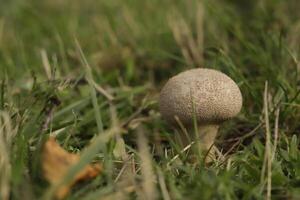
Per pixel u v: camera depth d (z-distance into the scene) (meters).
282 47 0.51
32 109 0.42
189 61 0.54
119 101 0.49
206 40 0.59
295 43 0.53
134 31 0.64
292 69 0.49
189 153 0.38
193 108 0.37
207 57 0.56
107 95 0.47
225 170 0.34
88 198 0.30
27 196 0.30
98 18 0.70
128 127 0.45
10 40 0.66
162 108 0.38
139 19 0.68
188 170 0.34
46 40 0.65
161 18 0.67
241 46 0.55
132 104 0.49
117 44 0.61
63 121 0.43
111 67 0.59
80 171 0.30
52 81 0.44
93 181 0.33
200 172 0.34
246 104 0.45
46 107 0.41
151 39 0.62
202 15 0.59
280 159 0.37
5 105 0.41
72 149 0.39
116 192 0.32
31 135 0.38
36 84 0.44
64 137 0.41
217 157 0.39
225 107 0.37
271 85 0.46
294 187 0.34
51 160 0.31
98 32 0.65
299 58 0.50
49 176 0.31
